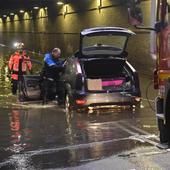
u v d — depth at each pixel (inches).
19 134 418.3
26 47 1940.2
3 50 1797.5
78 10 1284.4
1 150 359.9
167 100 331.0
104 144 370.0
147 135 399.2
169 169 295.3
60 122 474.6
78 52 538.3
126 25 962.7
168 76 327.0
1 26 2541.8
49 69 602.2
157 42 339.0
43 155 341.7
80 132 420.8
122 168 300.8
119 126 444.5
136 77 532.7
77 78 516.1
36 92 631.8
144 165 305.0
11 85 764.0
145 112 520.1
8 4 1691.7
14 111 561.3
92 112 520.4
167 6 327.0
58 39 1489.9
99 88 516.4
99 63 534.0
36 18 1770.4
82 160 324.5
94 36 519.2
